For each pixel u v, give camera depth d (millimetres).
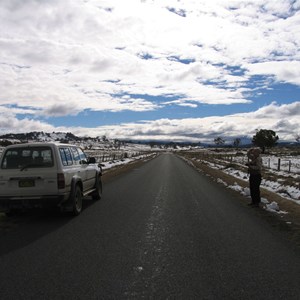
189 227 8438
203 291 4594
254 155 11719
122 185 17984
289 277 5117
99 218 9539
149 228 8312
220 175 24234
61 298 4363
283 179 20453
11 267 5516
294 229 8258
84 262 5777
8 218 9602
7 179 9133
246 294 4504
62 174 9195
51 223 8898
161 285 4797
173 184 18500
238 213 10289
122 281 4938
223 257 6082
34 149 9352
